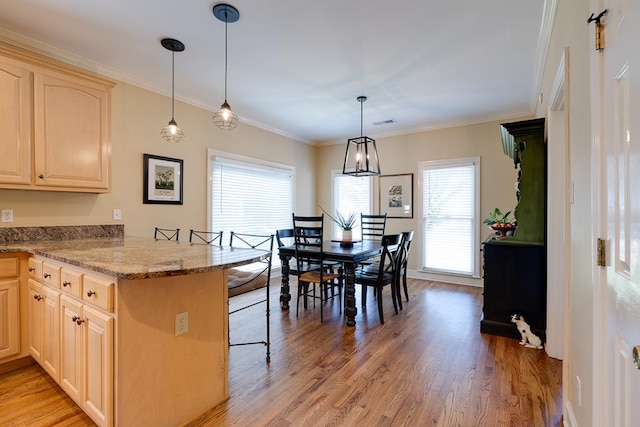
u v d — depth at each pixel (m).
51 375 1.98
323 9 2.21
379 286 3.20
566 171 1.74
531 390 2.02
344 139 5.94
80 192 2.78
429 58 2.90
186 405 1.72
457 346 2.67
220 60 2.95
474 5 2.17
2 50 2.23
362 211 5.73
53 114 2.47
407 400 1.92
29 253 2.25
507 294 2.87
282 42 2.64
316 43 2.65
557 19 2.05
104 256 1.81
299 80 3.38
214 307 1.87
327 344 2.71
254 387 2.06
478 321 3.26
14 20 2.34
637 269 0.81
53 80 2.48
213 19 2.33
